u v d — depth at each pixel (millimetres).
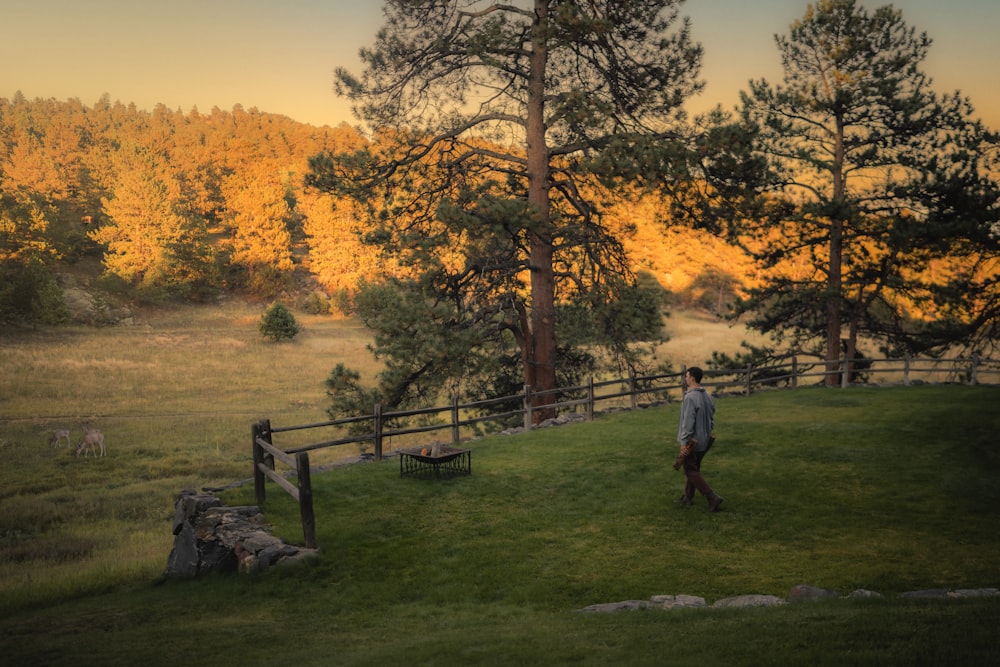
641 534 8969
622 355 21828
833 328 25484
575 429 16250
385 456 14164
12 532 19234
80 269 83375
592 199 22500
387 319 20031
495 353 21469
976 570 7340
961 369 24734
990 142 23438
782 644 4617
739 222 21031
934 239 23031
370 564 8273
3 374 45562
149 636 6418
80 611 7715
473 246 21266
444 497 10836
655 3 19016
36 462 28016
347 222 82438
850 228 24359
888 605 5711
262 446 10484
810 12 24422
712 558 8047
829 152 24969
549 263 21188
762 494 10523
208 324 74625
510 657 4969
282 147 148250
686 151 18141
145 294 75750
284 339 67188
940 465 11734
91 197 102562
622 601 6875
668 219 21594
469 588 7520
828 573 7414
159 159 118562
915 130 23844
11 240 77250
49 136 140750
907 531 8773
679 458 9812
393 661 5129
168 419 37031
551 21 18094
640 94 19203
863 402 18438
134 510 21453
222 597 7660
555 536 9023
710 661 4430
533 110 20516
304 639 6199
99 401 40844
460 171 21906
